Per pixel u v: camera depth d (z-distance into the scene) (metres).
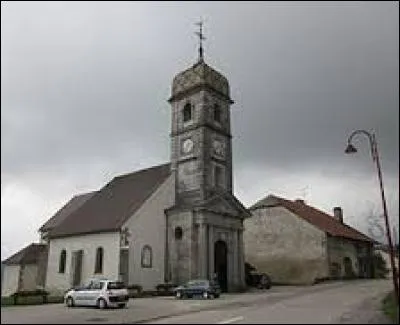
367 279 52.25
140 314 22.75
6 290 51.50
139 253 38.16
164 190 41.69
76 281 40.09
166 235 40.84
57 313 23.92
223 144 44.09
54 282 42.69
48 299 33.62
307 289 38.91
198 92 43.50
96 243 39.62
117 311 24.62
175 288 36.69
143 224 39.12
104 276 37.78
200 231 39.09
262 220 54.59
